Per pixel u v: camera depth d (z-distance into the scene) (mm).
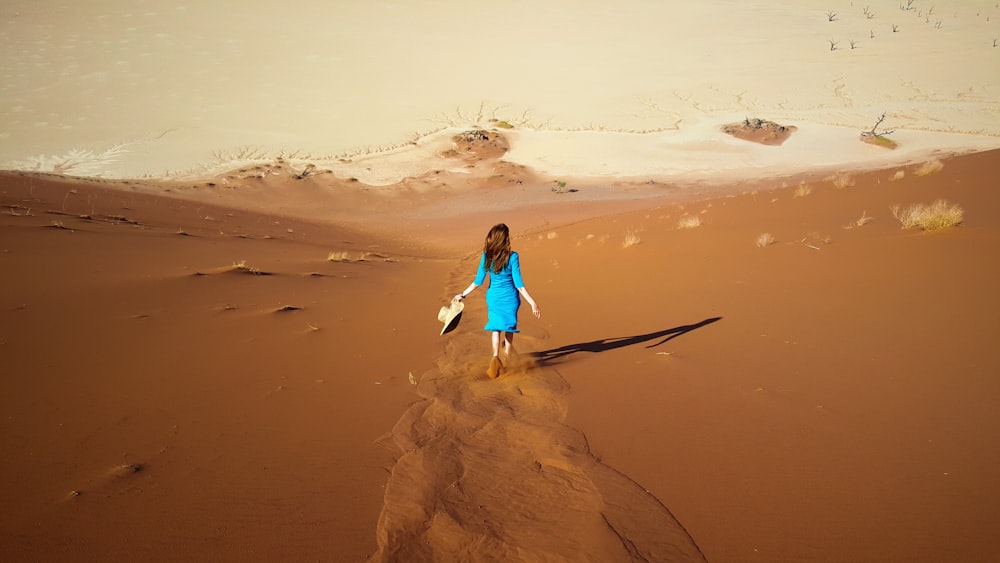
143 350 5980
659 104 106438
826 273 8711
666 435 3928
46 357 5562
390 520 3004
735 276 9445
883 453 3531
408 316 8195
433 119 99688
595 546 2762
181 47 130250
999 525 2793
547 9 184125
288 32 146750
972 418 3891
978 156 22531
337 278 11695
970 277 7332
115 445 3855
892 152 78562
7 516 2977
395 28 158000
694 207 25547
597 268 12469
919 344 5391
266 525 2963
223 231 22438
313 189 66438
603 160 83500
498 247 5543
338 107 103125
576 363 5668
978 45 123500
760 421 4066
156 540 2814
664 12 177500
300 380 5250
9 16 143500
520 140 92250
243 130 89625
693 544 2771
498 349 5570
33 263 9789
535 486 3365
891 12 164875
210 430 4125
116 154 76938
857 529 2826
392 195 66500
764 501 3098
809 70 119312
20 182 28641
